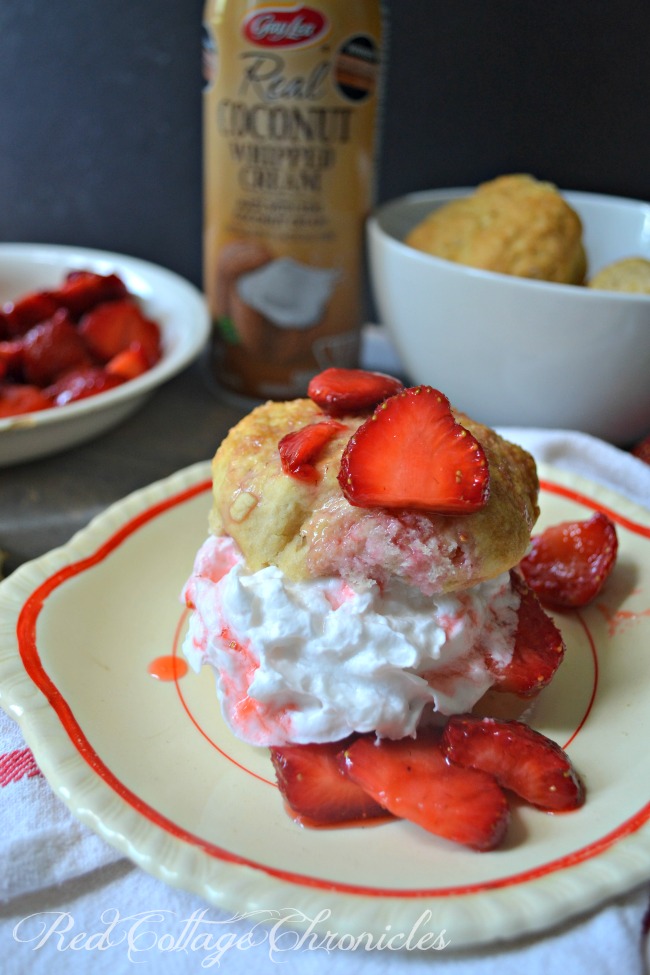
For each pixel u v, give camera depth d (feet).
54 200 1.69
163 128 1.60
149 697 0.98
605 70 1.45
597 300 1.19
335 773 0.90
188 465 1.36
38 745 0.90
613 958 0.80
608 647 1.04
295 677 0.91
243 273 1.38
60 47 1.56
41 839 0.86
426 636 0.92
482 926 0.80
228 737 0.95
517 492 0.97
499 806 0.87
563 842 0.86
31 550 1.20
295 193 1.34
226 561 0.99
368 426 0.91
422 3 1.45
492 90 1.49
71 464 1.35
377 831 0.88
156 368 1.36
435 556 0.91
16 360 1.47
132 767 0.91
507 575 0.99
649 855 0.84
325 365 1.44
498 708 0.97
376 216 1.39
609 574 1.09
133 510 1.14
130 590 1.07
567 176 1.53
